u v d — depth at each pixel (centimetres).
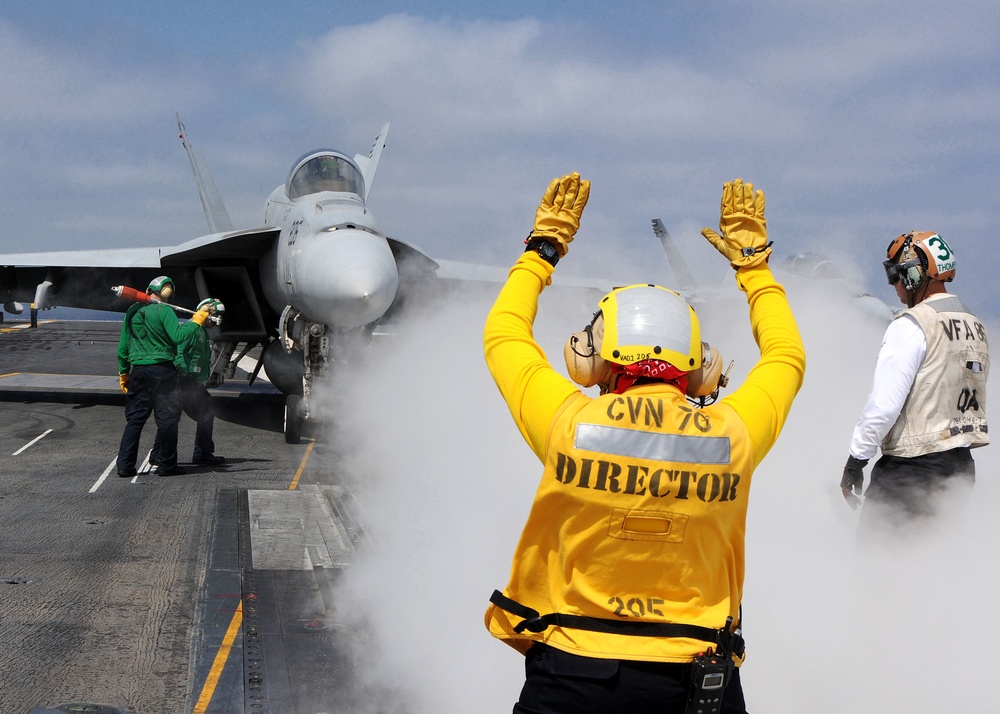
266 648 486
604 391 241
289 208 1338
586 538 213
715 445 213
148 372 966
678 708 215
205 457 1053
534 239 249
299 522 771
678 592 218
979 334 425
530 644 235
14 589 584
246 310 1553
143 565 644
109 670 457
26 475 974
